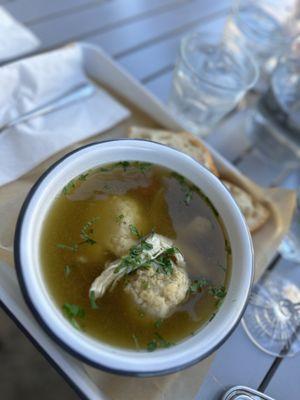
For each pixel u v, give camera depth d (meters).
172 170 0.23
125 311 0.19
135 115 0.33
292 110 0.36
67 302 0.19
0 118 0.27
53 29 0.40
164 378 0.20
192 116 0.36
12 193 0.24
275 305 0.26
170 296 0.19
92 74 0.34
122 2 0.46
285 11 0.46
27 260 0.17
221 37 0.40
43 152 0.26
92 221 0.21
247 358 0.24
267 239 0.28
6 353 0.37
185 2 0.50
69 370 0.19
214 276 0.21
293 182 0.35
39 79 0.28
